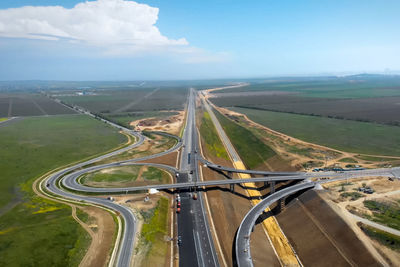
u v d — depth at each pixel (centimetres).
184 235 10375
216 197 13325
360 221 10031
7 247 8906
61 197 13175
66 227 10200
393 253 8438
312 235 10525
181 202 12838
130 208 11869
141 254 8950
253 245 10169
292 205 12875
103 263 8475
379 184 13212
